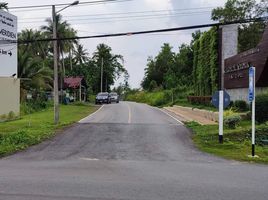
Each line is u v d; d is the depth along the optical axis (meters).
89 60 101.88
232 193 8.83
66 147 17.77
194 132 22.59
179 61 96.25
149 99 81.62
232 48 38.75
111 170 11.95
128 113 39.34
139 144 18.47
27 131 22.12
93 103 66.94
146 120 30.75
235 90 33.84
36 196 8.44
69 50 71.69
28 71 44.62
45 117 33.41
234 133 20.06
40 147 17.86
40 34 65.19
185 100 56.75
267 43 26.59
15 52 34.62
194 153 16.06
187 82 85.31
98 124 26.88
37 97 48.47
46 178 10.53
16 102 32.72
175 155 15.48
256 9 55.66
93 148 17.36
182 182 10.06
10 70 33.81
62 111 41.69
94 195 8.57
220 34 22.19
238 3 55.94
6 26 32.94
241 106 29.77
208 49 43.41
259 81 27.80
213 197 8.44
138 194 8.68
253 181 10.28
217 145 17.97
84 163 13.49
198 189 9.22
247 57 30.09
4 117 30.55
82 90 77.38
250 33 56.50
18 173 11.37
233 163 13.73
